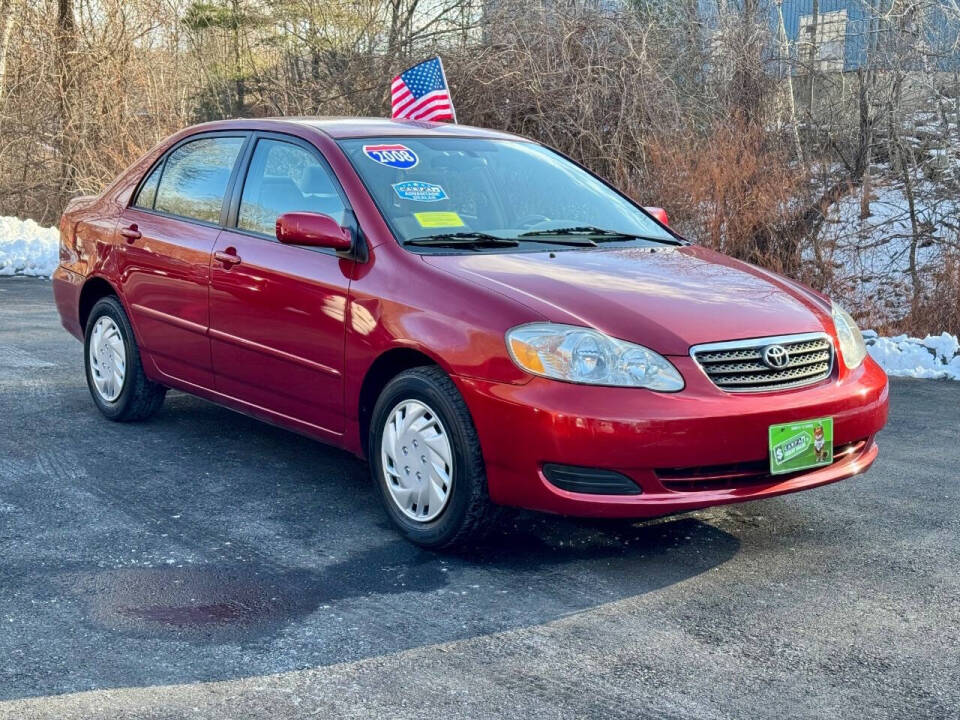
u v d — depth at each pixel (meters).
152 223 5.78
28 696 3.05
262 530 4.46
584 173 5.75
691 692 3.12
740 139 11.14
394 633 3.50
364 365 4.41
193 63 19.78
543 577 4.00
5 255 13.78
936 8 12.50
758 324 4.12
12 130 18.81
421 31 15.73
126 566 4.04
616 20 13.28
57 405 6.45
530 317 3.95
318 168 4.97
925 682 3.21
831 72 13.06
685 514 4.72
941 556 4.27
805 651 3.41
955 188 11.17
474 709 3.00
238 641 3.43
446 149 5.26
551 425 3.80
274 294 4.86
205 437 5.84
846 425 4.17
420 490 4.24
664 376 3.87
